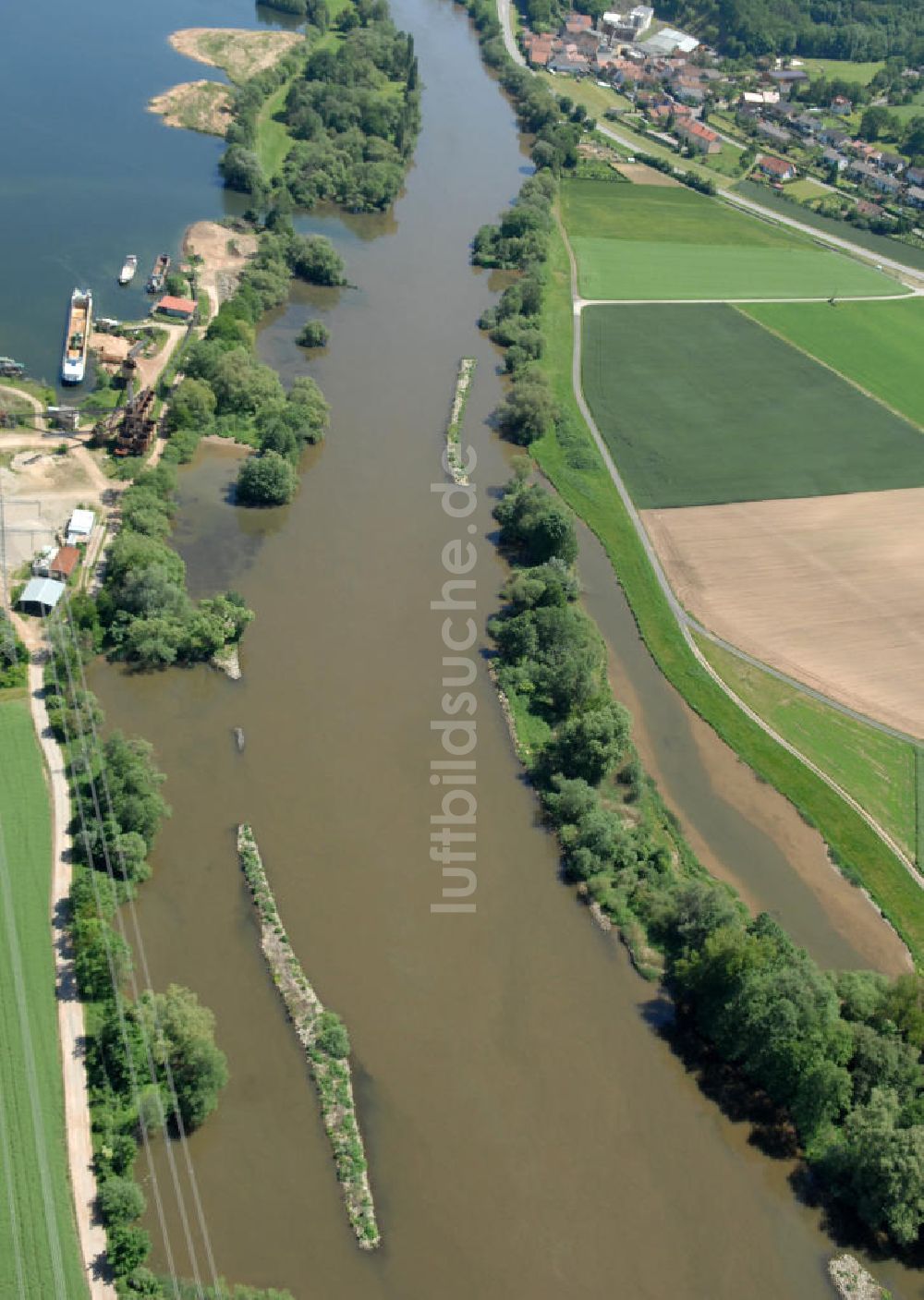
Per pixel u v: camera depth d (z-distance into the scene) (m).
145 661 161.62
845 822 156.38
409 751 156.62
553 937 136.00
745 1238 111.19
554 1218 109.88
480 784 153.75
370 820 145.75
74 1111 108.25
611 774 157.88
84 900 124.12
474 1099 118.44
